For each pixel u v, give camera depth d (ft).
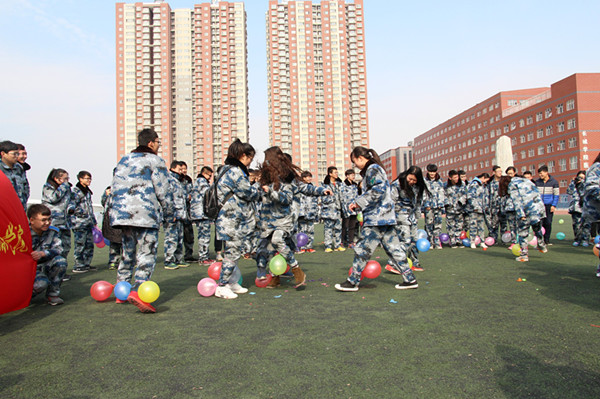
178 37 310.45
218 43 314.14
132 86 298.35
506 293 14.56
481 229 31.30
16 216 13.03
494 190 33.47
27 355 9.26
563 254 25.12
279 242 15.94
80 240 23.84
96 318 12.48
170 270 22.75
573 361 8.29
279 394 7.09
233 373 8.02
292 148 311.47
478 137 242.99
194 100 310.65
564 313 11.78
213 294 15.49
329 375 7.84
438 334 10.12
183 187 25.99
